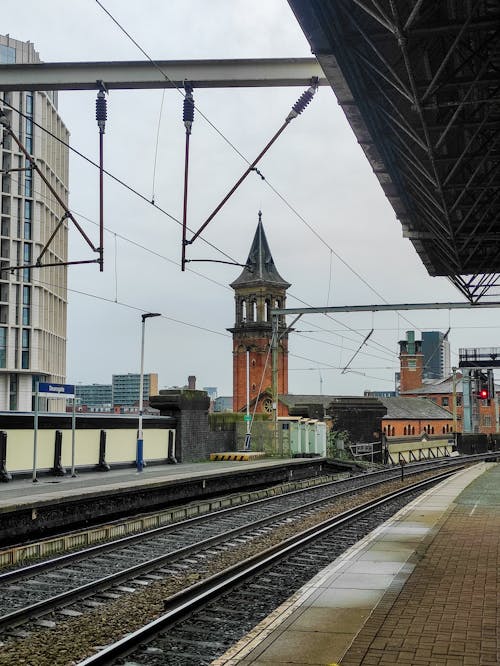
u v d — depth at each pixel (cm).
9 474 2256
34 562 1425
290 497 2812
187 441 3497
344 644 772
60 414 2517
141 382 3050
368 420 5531
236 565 1271
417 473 4141
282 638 795
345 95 1123
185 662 802
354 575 1138
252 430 4150
